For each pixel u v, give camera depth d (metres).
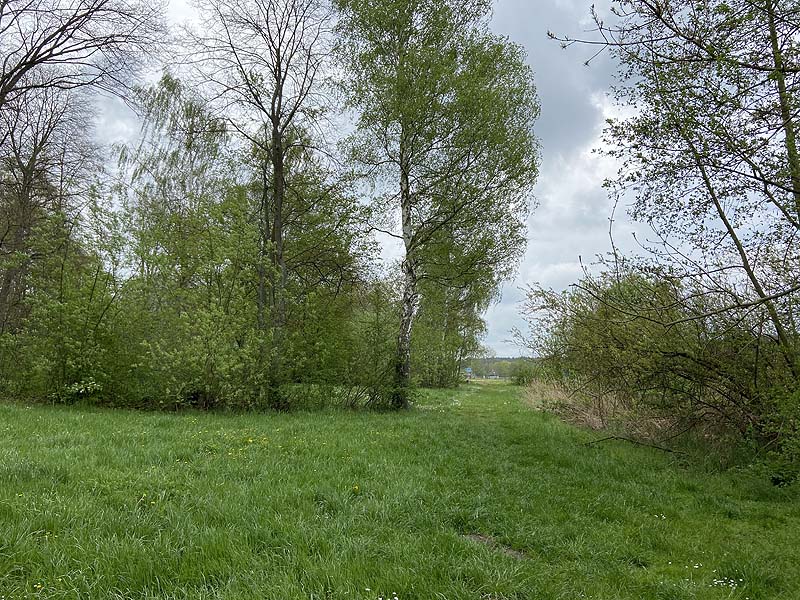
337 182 18.41
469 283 18.86
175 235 16.48
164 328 15.05
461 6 17.06
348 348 16.94
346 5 17.09
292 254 18.97
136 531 4.31
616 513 6.20
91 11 17.17
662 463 9.25
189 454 7.46
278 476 6.45
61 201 20.56
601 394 12.42
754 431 8.95
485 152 16.56
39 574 3.49
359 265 19.39
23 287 17.88
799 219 7.00
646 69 7.10
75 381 14.28
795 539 5.58
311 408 15.88
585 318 11.23
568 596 3.89
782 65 6.08
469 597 3.60
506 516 5.67
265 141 17.88
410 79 16.45
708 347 9.27
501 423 14.77
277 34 16.88
